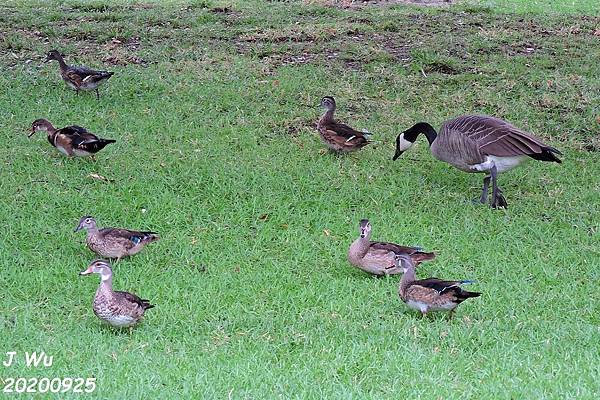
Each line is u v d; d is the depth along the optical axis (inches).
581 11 926.4
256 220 509.0
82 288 427.2
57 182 537.0
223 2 919.0
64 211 504.4
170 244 479.2
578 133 645.3
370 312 414.3
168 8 887.7
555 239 502.3
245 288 434.6
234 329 393.7
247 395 329.1
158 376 342.0
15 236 476.4
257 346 376.2
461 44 791.7
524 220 522.6
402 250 448.8
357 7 922.1
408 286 406.0
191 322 396.8
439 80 717.9
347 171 574.2
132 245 454.9
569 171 592.4
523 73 733.9
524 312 420.2
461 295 395.9
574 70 742.5
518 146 527.8
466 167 545.0
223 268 456.1
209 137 608.4
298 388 335.9
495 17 881.5
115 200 517.7
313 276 452.1
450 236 498.9
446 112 666.8
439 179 577.6
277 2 929.5
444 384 342.3
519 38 814.5
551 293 441.4
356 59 757.9
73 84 658.8
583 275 465.1
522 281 452.1
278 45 782.5
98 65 724.7
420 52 763.4
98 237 450.9
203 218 509.7
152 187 536.1
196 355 365.7
